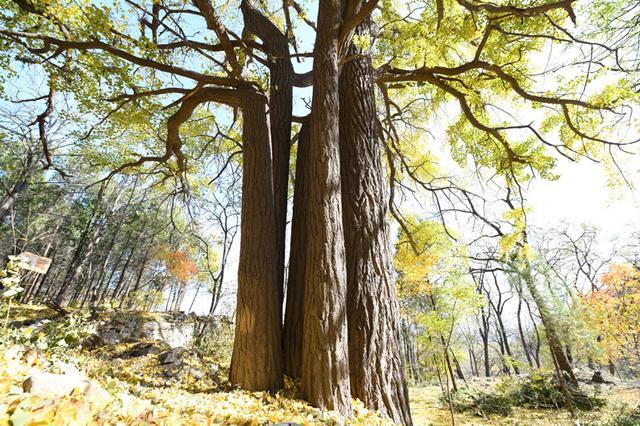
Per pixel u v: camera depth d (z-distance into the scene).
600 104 6.20
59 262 25.47
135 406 2.27
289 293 5.32
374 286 4.76
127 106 7.04
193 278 18.83
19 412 1.15
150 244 20.95
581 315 9.98
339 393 3.62
